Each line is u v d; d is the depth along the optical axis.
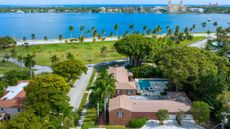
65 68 87.44
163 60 83.88
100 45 166.62
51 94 62.12
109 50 151.50
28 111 52.91
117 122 67.94
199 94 78.19
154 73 101.69
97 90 65.81
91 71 113.19
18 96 77.31
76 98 84.50
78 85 96.12
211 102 72.12
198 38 193.25
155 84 94.81
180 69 77.31
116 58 135.12
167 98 79.06
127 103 70.94
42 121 51.34
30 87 68.50
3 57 138.50
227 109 63.59
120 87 84.44
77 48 157.50
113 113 67.38
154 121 68.75
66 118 56.00
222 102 67.06
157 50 110.56
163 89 89.88
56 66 88.88
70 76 88.38
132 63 119.88
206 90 74.44
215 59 87.50
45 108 56.66
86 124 67.81
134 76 101.75
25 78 97.81
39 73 107.38
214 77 74.44
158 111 67.00
